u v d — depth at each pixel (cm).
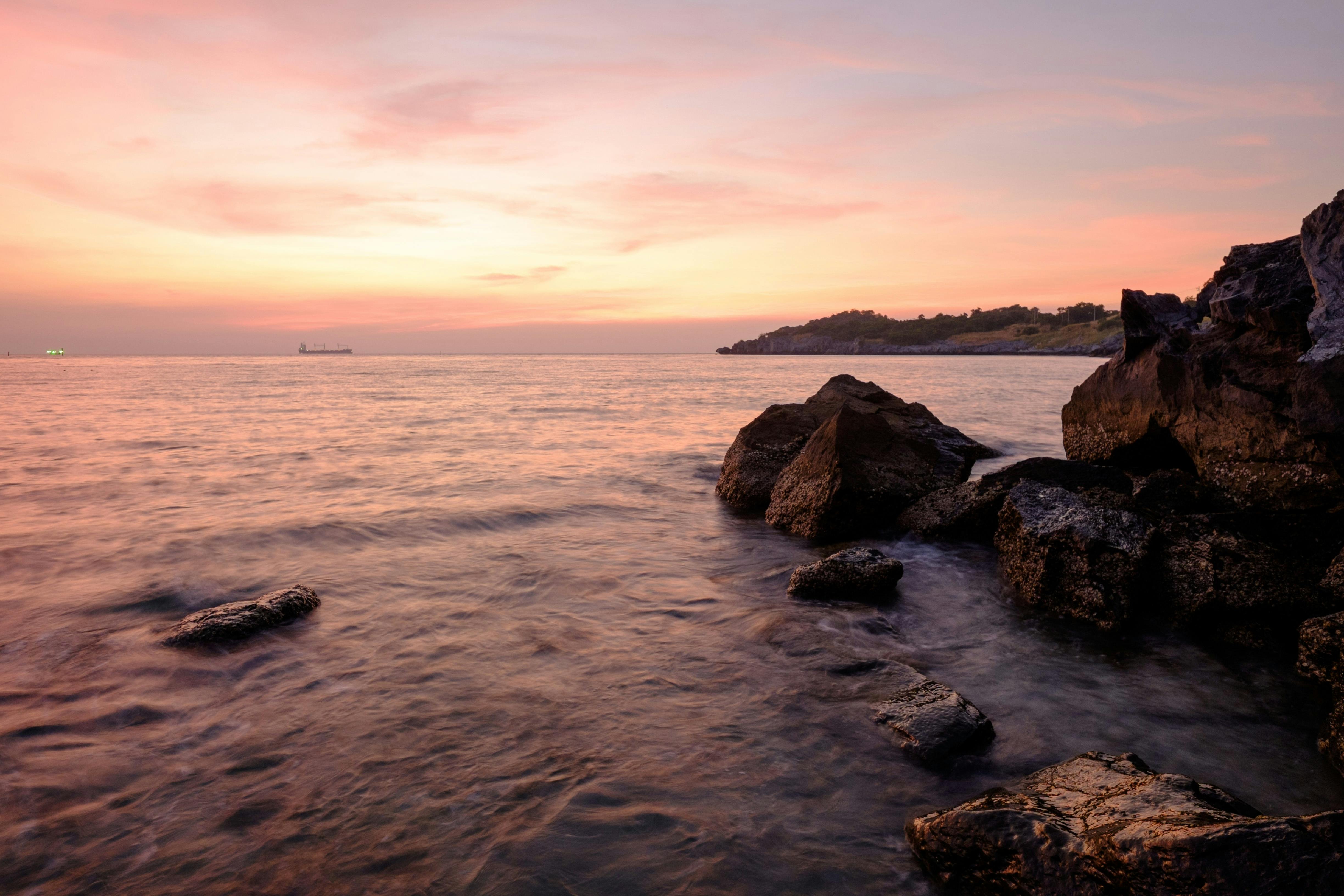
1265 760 533
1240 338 991
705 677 663
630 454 2206
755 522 1341
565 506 1458
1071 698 629
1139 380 1114
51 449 2242
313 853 425
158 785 495
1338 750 518
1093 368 10575
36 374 9825
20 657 711
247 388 6209
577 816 454
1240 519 790
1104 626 763
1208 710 608
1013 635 769
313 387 6438
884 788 489
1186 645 733
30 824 453
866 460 1228
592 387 6500
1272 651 709
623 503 1505
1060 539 821
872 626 792
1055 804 415
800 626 775
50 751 538
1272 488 855
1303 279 948
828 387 1873
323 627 791
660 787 487
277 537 1185
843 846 432
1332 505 791
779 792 483
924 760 516
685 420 3359
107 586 941
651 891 394
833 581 880
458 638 761
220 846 432
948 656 718
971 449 1655
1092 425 1223
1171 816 360
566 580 970
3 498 1502
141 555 1080
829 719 579
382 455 2156
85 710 601
